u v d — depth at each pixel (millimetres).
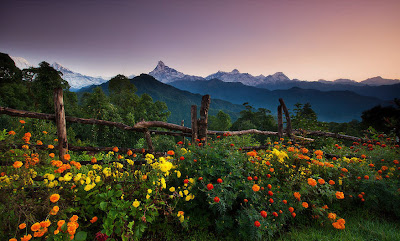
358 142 5992
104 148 3451
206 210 2748
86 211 2289
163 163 2529
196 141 4121
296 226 2830
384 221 2924
